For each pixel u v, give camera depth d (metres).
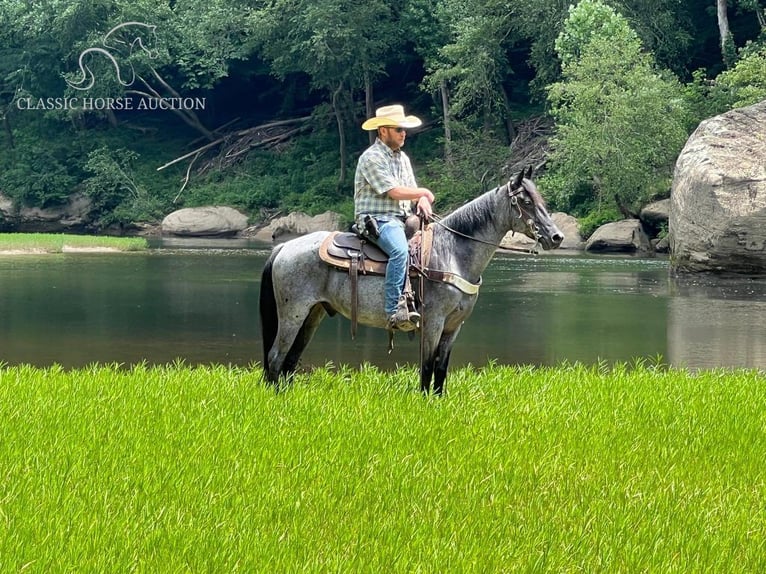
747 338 16.83
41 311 20.03
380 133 9.62
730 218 25.73
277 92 63.19
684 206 27.09
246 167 58.88
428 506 6.11
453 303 9.54
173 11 58.50
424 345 9.61
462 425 8.40
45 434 7.58
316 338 17.05
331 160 57.31
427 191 9.42
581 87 39.47
